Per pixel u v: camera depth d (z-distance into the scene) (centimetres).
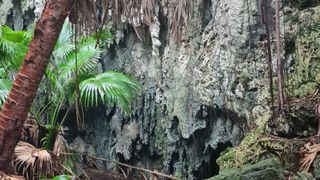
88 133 768
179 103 645
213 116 607
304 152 386
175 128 667
